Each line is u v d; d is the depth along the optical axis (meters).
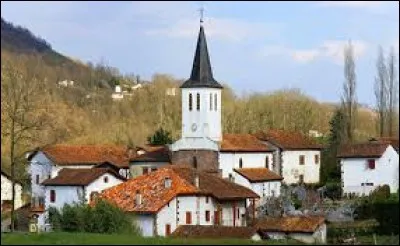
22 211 120.94
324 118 181.88
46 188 114.62
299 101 186.25
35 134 148.88
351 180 113.31
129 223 81.56
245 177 117.62
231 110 183.62
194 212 94.31
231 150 119.50
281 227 85.12
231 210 99.62
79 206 83.38
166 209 91.62
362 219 97.06
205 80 117.94
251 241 61.75
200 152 116.88
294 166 129.25
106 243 60.16
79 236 64.31
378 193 105.00
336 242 77.50
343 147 116.06
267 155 125.62
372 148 112.56
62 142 180.12
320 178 132.88
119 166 123.00
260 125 179.38
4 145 146.12
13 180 107.19
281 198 115.25
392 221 90.00
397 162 111.06
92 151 129.50
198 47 119.12
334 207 104.69
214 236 80.06
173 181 95.56
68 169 117.31
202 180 100.12
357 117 165.38
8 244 60.53
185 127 118.12
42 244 60.09
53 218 87.62
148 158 121.00
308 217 86.62
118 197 94.62
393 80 143.38
